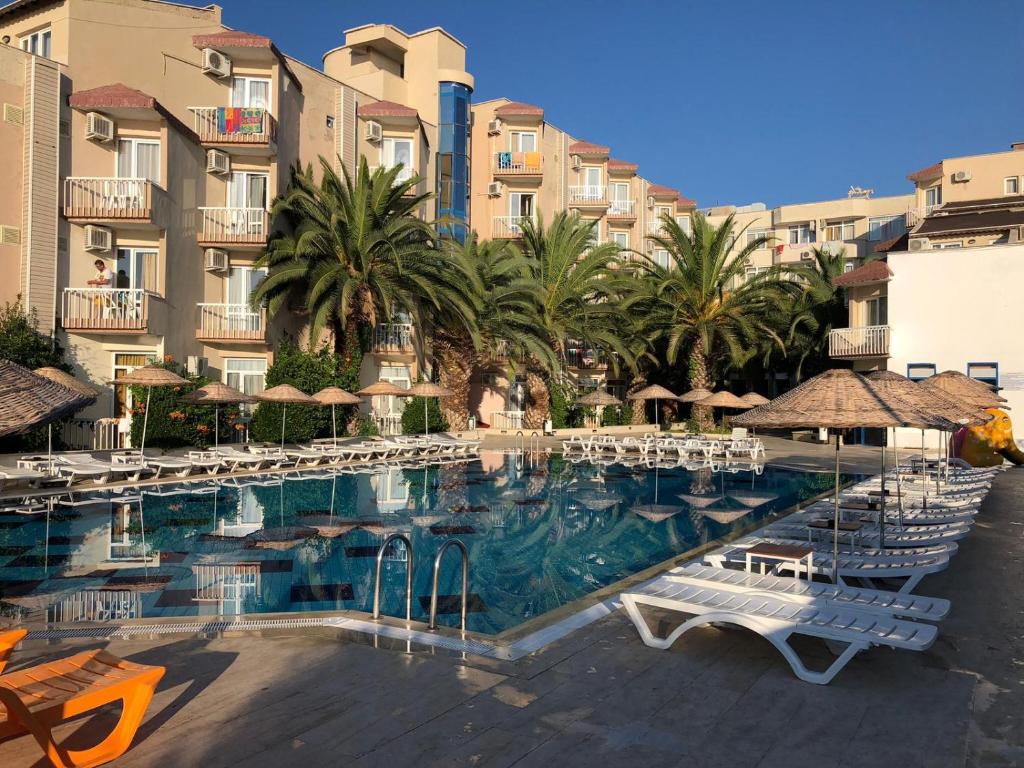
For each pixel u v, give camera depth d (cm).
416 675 508
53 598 806
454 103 3591
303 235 2220
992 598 744
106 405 2139
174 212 2233
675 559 922
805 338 3572
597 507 1489
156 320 2130
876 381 864
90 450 2006
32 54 2014
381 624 623
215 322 2392
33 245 2005
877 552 823
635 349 3284
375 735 416
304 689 481
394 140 3092
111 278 2105
